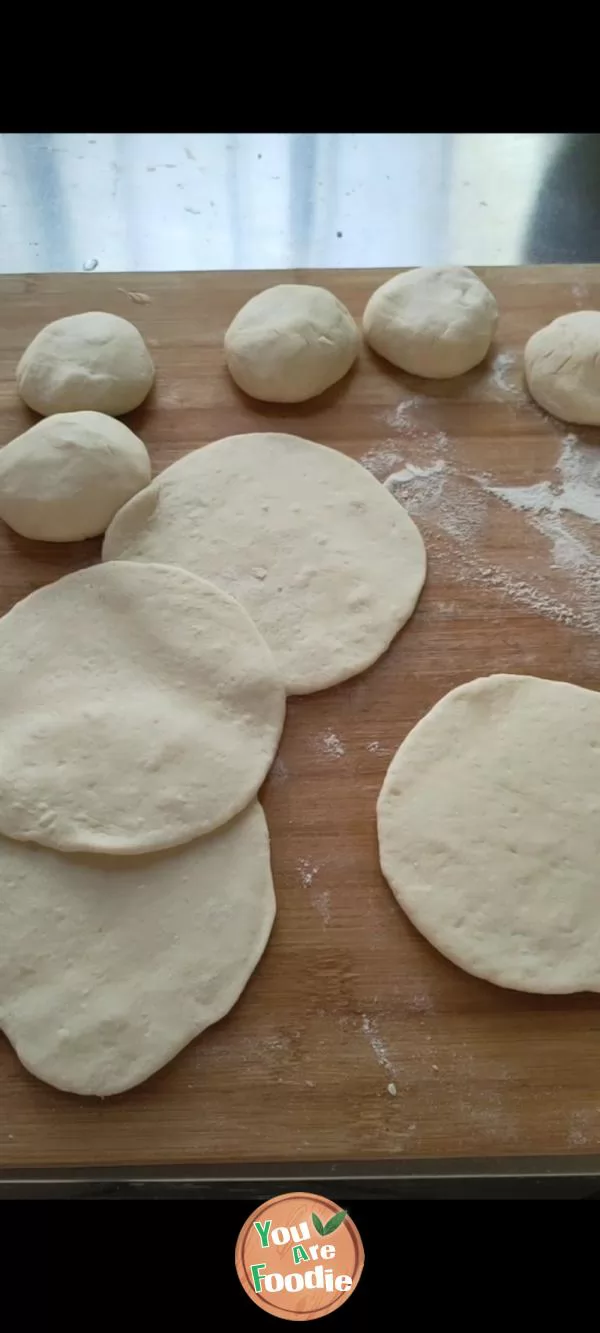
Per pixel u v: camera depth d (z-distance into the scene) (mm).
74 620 323
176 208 420
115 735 302
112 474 335
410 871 294
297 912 295
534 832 297
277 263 407
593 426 364
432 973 288
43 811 291
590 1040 279
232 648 318
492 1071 275
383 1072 275
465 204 421
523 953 285
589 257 406
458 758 308
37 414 365
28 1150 268
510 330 383
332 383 371
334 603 331
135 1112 271
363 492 348
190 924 287
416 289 371
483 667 327
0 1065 277
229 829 300
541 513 349
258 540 339
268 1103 271
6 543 346
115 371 356
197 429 365
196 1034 276
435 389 372
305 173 430
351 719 320
